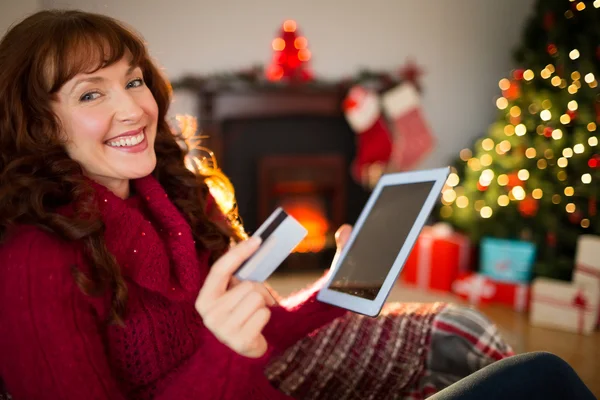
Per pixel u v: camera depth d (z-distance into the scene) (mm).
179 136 1287
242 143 3742
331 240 3951
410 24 4047
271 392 1084
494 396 743
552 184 3127
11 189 860
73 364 810
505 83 3660
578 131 3014
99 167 968
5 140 934
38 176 909
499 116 3672
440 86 4195
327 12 3857
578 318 2738
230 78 3521
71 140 941
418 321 1242
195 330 1027
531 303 2879
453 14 4129
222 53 3697
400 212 947
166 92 1240
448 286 3332
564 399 783
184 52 3629
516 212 3342
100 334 904
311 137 3852
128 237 953
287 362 1224
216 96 3541
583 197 2979
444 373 1209
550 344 2586
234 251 753
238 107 3580
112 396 849
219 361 783
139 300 959
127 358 943
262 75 3699
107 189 978
